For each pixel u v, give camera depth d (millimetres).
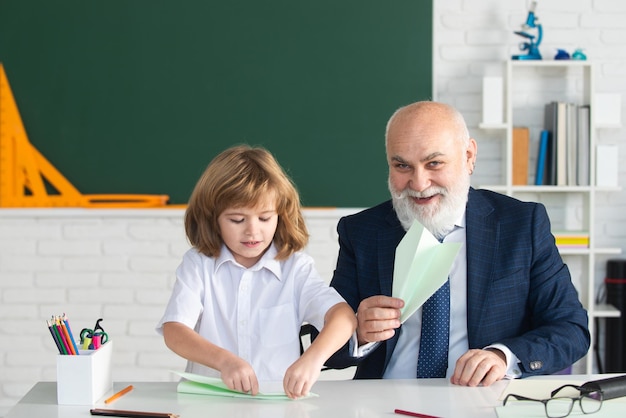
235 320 1716
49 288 3467
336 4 3408
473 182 3477
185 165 3455
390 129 1852
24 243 3465
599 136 3500
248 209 1639
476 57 3457
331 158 3432
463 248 1876
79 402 1408
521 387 1503
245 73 3434
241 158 1688
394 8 3398
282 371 1695
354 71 3418
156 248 3455
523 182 3367
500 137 3453
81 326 3467
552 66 3447
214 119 3445
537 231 1868
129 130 3453
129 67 3441
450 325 1848
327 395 1465
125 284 3461
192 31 3434
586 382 1448
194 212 1730
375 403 1410
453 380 1556
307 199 3436
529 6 3443
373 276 1910
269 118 3436
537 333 1720
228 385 1440
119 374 3465
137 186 3457
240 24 3430
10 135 3443
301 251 1839
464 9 3451
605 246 3520
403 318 1550
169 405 1401
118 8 3434
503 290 1827
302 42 3420
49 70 3443
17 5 3436
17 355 3477
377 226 1946
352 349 1667
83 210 3428
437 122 1806
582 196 3477
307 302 1701
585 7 3447
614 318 3402
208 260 1744
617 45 3451
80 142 3455
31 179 3445
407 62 3408
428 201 1824
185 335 1567
